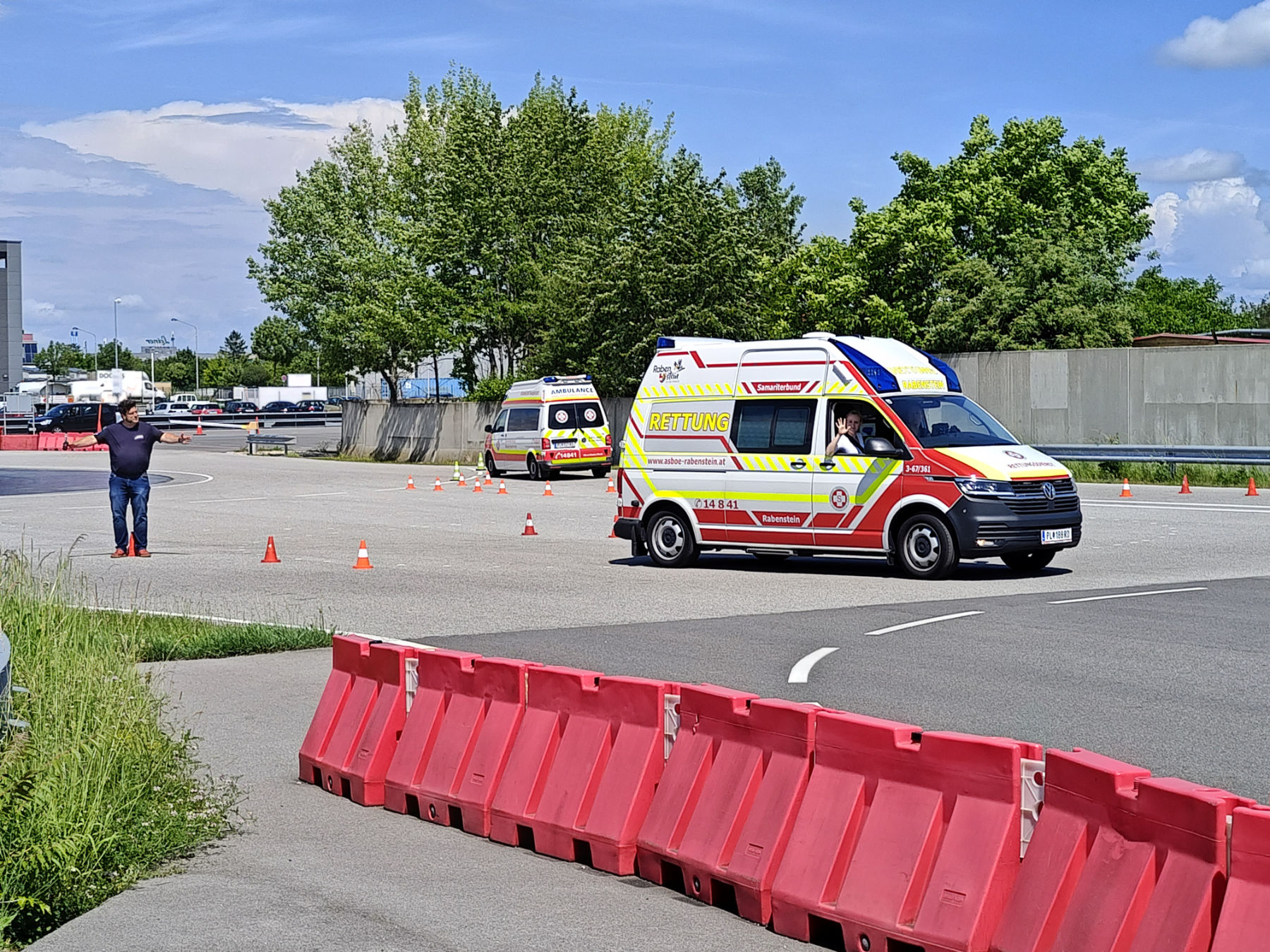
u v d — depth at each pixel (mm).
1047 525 15586
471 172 51625
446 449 51719
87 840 5691
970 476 15469
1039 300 43344
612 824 6043
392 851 6410
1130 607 12992
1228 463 30266
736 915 5480
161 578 16922
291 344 60156
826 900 5094
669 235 44094
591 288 45906
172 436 30547
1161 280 79812
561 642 11797
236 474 42125
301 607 14289
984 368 36062
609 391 45219
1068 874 4398
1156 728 8242
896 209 50906
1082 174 50750
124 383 104125
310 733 7797
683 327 43594
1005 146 51594
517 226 51531
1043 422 35125
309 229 57625
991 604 13508
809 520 16469
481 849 6441
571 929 5312
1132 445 32688
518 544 20781
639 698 6121
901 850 4910
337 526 24234
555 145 52594
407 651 7344
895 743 5031
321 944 5176
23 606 10445
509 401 39750
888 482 15938
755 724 5598
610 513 26562
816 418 16562
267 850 6441
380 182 58094
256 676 10773
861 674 10055
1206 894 3955
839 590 14969
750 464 16906
